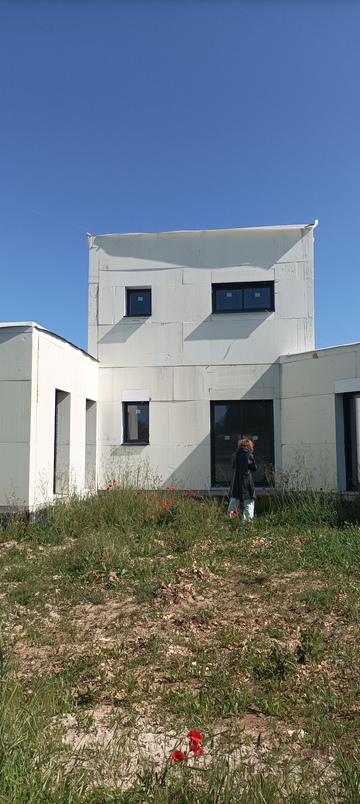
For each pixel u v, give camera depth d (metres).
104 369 13.65
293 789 2.87
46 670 4.43
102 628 5.42
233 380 13.23
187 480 13.13
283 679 4.23
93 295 13.86
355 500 10.63
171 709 3.84
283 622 5.43
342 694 3.97
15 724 3.28
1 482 9.64
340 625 5.28
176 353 13.48
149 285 13.73
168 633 5.20
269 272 13.39
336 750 3.24
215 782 2.83
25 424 9.66
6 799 2.65
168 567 7.31
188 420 13.29
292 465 12.52
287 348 13.15
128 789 2.89
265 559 7.72
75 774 2.92
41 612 5.85
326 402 11.84
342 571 7.05
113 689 4.14
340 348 11.63
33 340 9.77
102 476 13.38
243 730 3.55
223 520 10.10
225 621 5.49
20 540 9.05
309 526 9.64
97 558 7.54
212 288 13.62
